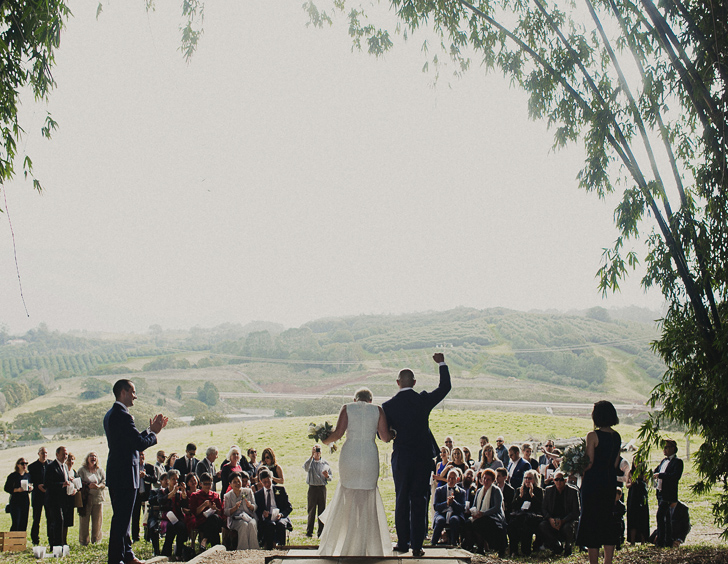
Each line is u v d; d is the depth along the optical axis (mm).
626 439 34688
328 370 192875
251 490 12469
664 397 9148
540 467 14859
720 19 7887
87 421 79938
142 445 7020
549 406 126375
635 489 12695
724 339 8055
